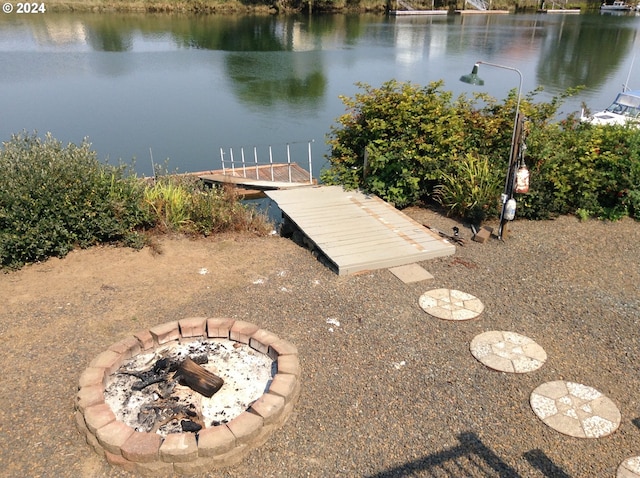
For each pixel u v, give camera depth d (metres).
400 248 6.17
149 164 15.76
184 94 24.16
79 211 6.16
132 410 3.65
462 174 7.57
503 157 7.78
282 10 52.53
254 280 5.62
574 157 7.71
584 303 5.27
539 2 67.25
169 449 3.23
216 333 4.48
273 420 3.54
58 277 5.61
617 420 3.68
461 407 3.80
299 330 4.69
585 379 4.12
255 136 18.72
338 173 8.48
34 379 4.02
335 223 6.85
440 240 6.43
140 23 42.94
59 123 19.36
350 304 5.14
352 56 33.34
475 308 5.10
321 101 23.34
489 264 6.07
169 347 4.36
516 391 3.98
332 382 4.03
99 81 26.05
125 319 4.84
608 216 7.63
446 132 7.86
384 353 4.39
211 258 6.17
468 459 3.36
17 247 5.70
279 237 7.01
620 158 7.66
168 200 7.06
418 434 3.55
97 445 3.34
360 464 3.32
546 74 27.14
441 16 57.75
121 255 6.16
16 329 4.64
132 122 19.91
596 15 60.78
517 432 3.58
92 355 4.32
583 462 3.34
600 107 20.27
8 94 23.09
